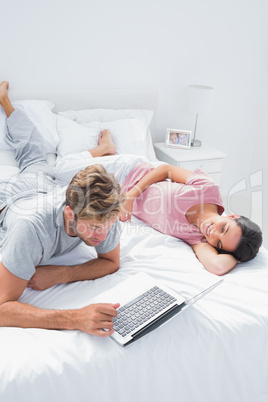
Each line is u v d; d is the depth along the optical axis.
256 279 1.29
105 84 2.61
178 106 2.93
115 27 2.47
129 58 2.60
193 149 2.79
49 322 1.00
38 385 0.88
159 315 1.03
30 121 2.20
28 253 1.04
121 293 1.11
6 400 0.86
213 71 2.92
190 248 1.55
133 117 2.60
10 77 2.36
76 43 2.42
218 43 2.83
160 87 2.79
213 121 3.12
